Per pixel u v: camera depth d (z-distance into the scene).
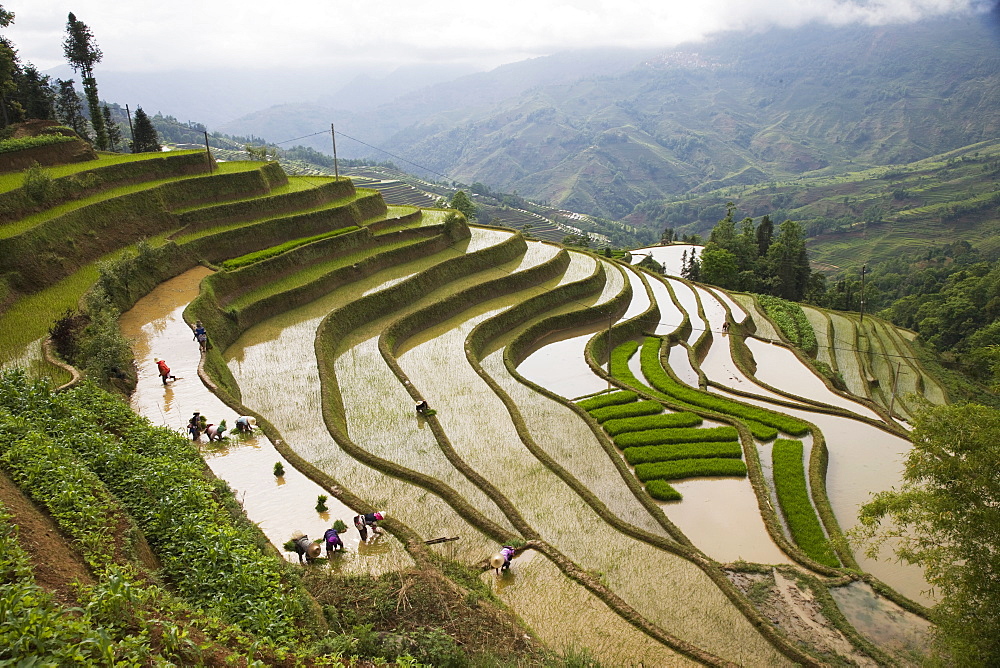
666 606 23.78
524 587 23.56
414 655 16.45
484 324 55.44
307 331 48.03
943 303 95.19
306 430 33.81
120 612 12.09
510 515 28.23
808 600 24.81
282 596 16.42
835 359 70.62
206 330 42.56
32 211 48.16
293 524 24.64
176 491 20.17
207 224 59.19
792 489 33.19
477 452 34.41
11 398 23.81
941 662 20.98
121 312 43.44
